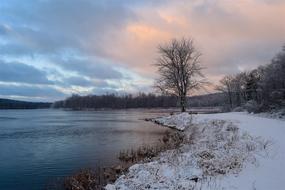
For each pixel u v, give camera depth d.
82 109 157.25
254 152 14.10
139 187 10.83
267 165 12.16
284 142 15.69
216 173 11.85
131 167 14.43
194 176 11.52
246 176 11.11
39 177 15.70
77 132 37.69
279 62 41.38
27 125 50.47
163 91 53.16
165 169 12.84
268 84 41.56
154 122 50.78
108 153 21.78
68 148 24.83
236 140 16.86
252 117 29.80
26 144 27.59
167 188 10.40
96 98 162.88
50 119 69.50
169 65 52.41
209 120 29.33
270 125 22.20
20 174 16.34
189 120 37.81
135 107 146.38
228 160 13.06
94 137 31.84
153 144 24.92
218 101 113.62
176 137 26.66
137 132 35.56
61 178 15.27
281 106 38.09
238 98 78.00
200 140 20.89
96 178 13.98
